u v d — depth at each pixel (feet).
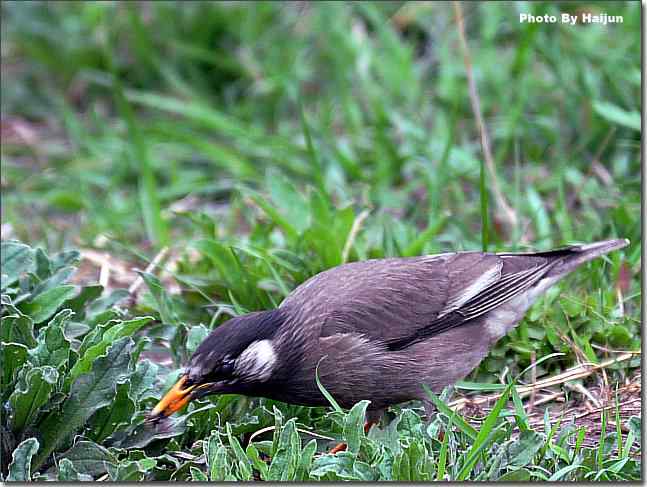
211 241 35.83
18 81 59.77
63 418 27.14
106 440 27.96
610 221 39.60
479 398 32.32
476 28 55.11
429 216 41.50
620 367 32.48
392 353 30.50
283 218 38.32
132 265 40.75
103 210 45.78
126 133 53.67
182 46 56.03
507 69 51.29
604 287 35.91
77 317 33.76
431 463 25.29
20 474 25.71
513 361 33.30
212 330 32.09
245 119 54.39
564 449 27.09
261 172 49.32
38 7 61.05
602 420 28.55
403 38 56.75
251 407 31.27
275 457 25.81
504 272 31.89
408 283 31.12
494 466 25.84
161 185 50.98
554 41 49.37
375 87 51.85
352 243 37.22
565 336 33.30
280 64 55.62
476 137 49.32
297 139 50.85
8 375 27.84
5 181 49.93
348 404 30.78
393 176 46.39
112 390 27.25
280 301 36.14
